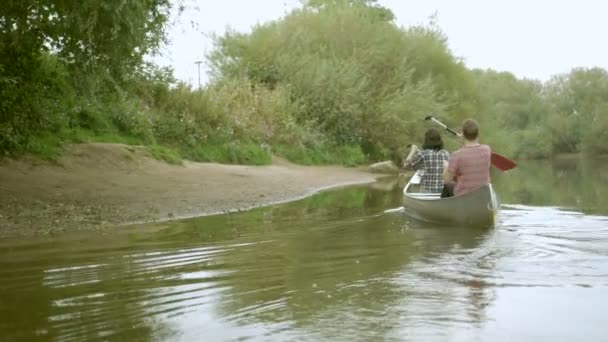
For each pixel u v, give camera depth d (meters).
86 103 14.99
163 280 4.76
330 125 26.50
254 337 3.35
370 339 3.29
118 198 10.55
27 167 11.81
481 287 4.39
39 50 11.10
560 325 3.51
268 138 22.73
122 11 9.15
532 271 4.89
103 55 9.73
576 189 15.27
